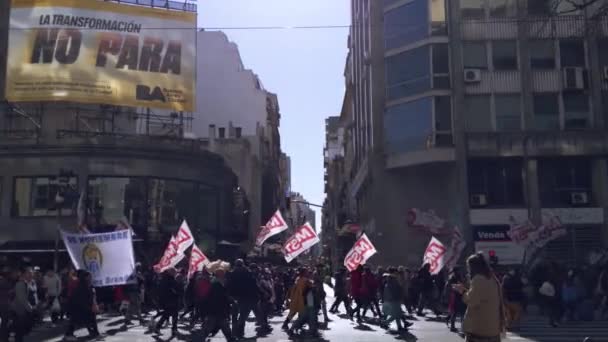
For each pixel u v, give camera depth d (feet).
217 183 130.72
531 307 85.05
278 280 86.63
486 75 122.83
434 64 123.13
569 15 121.49
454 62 122.62
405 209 126.72
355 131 189.37
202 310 47.78
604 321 69.05
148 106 123.24
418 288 79.56
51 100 117.29
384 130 129.59
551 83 122.52
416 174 127.03
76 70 119.03
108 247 56.18
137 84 122.93
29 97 117.29
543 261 86.84
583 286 71.15
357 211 199.72
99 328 64.23
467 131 121.29
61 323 68.85
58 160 111.55
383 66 132.46
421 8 126.11
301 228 82.64
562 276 73.26
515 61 123.75
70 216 110.01
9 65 117.91
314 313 57.57
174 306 58.39
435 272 79.05
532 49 123.65
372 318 75.25
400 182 128.16
